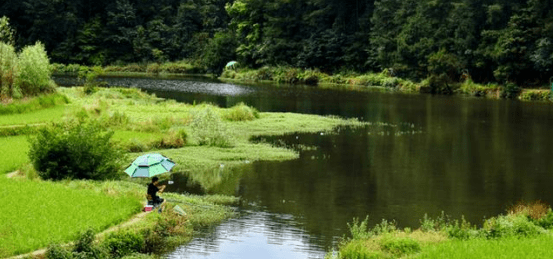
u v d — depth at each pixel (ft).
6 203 62.75
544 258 46.62
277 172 96.02
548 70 242.37
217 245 60.59
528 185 90.27
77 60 417.90
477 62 264.93
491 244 51.60
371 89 294.66
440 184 90.07
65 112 129.49
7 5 401.49
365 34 346.95
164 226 62.54
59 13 418.72
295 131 141.38
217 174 93.56
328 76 344.08
